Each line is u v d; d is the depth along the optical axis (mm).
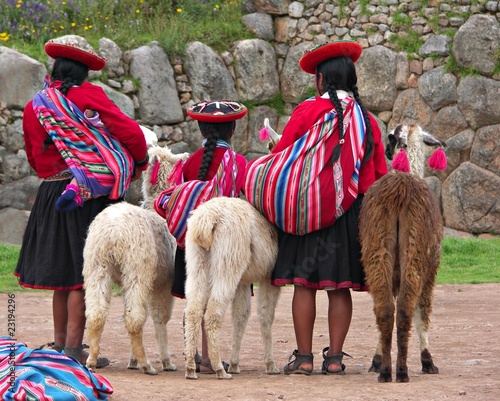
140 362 12984
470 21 34562
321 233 13055
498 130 33969
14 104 31547
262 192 13070
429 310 13211
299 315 13297
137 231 12664
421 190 12203
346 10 37094
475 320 19281
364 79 36312
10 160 31438
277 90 37562
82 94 13289
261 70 37031
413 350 15594
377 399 10789
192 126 35500
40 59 32656
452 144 34594
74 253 13078
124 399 10742
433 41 35438
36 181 31797
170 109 34906
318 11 37562
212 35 37125
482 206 34125
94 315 12406
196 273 12758
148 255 12727
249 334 18047
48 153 13305
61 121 13039
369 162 13305
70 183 12930
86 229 13172
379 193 12219
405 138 15094
